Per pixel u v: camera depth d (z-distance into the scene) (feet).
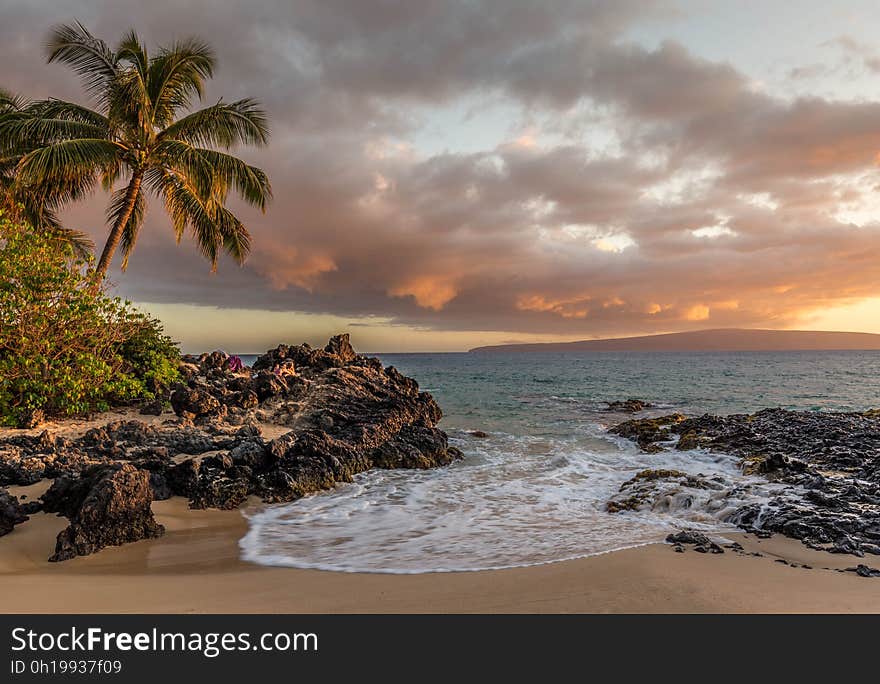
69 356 50.62
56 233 80.48
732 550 23.62
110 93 72.59
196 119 75.15
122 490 26.27
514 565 21.98
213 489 34.91
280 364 77.10
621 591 18.63
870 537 25.13
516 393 146.61
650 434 65.57
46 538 25.81
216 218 78.13
